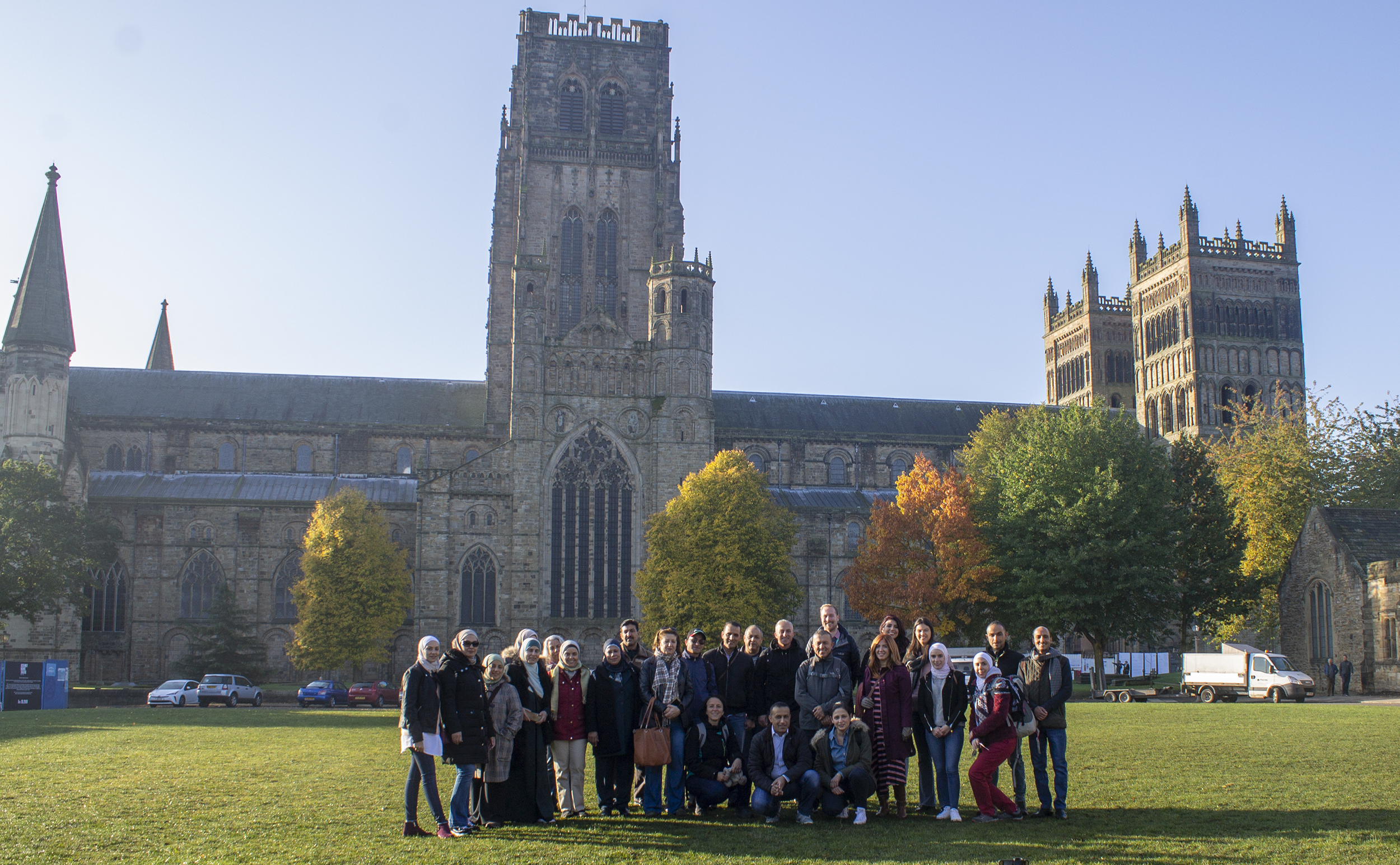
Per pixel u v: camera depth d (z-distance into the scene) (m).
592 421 123.31
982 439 127.25
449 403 147.88
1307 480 105.62
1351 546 85.38
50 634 118.75
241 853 21.56
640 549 122.19
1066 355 193.62
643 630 109.12
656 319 126.88
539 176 149.25
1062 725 26.45
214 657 118.19
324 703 97.25
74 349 127.81
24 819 24.84
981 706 26.27
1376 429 115.12
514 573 118.62
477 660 25.52
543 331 124.25
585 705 27.50
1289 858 20.70
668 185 150.12
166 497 130.50
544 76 153.12
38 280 126.00
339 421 142.12
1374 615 81.44
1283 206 171.50
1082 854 21.52
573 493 122.00
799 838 23.67
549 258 147.38
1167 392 171.75
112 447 136.38
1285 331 168.88
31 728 52.16
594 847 22.64
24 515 103.25
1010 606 94.25
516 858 21.44
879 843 22.98
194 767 34.47
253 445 139.25
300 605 116.88
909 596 96.88
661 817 27.09
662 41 156.50
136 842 22.38
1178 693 90.06
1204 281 167.12
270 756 37.94
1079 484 89.19
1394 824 23.70
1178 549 95.69
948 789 26.31
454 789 24.58
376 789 29.95
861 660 28.31
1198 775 30.98
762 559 106.31
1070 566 85.38
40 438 123.44
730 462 109.56
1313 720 48.94
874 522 103.62
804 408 151.62
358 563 115.62
